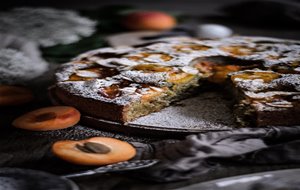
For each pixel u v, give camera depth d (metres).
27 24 0.84
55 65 0.69
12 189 0.42
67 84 0.57
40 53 0.72
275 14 0.85
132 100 0.53
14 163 0.48
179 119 0.54
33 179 0.43
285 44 0.67
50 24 0.84
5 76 0.65
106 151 0.47
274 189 0.42
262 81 0.56
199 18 0.92
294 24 0.85
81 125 0.54
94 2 1.06
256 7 0.88
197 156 0.46
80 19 0.87
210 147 0.46
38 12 0.91
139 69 0.60
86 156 0.46
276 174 0.44
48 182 0.43
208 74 0.61
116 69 0.60
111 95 0.54
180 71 0.59
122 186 0.44
